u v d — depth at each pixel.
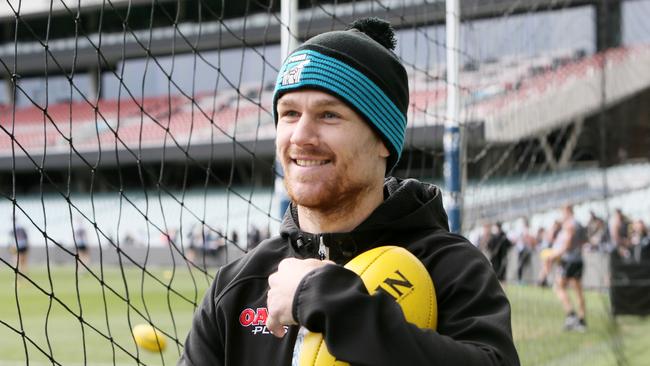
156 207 26.86
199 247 22.83
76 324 10.77
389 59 1.40
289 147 1.36
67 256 26.19
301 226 1.49
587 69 12.66
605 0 8.84
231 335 1.48
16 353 8.37
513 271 11.50
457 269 1.34
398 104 1.40
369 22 1.58
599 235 11.83
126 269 22.77
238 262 1.60
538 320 7.25
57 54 30.42
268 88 27.45
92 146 28.62
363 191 1.40
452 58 3.83
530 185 8.77
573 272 9.51
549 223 13.34
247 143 25.41
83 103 31.88
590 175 13.07
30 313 12.34
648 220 13.91
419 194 1.52
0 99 34.12
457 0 3.87
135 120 29.25
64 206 28.53
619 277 9.70
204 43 27.31
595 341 8.12
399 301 1.26
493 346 1.22
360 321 1.15
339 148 1.33
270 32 25.72
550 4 7.89
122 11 27.88
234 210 25.50
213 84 29.31
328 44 1.36
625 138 10.51
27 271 21.78
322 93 1.33
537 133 7.37
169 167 29.19
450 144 3.80
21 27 31.17
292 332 1.42
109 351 8.26
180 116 28.27
